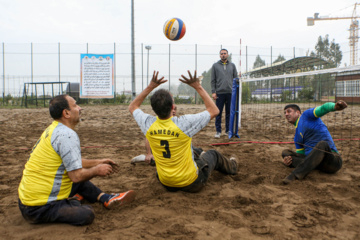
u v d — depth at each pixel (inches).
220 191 113.3
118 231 81.7
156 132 98.2
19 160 171.8
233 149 195.2
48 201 85.3
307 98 759.1
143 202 103.9
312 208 95.9
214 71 243.4
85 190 101.2
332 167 128.0
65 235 80.4
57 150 83.4
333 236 78.5
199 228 82.3
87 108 658.8
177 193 110.7
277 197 106.0
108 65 742.5
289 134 263.6
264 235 79.0
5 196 112.2
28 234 81.4
